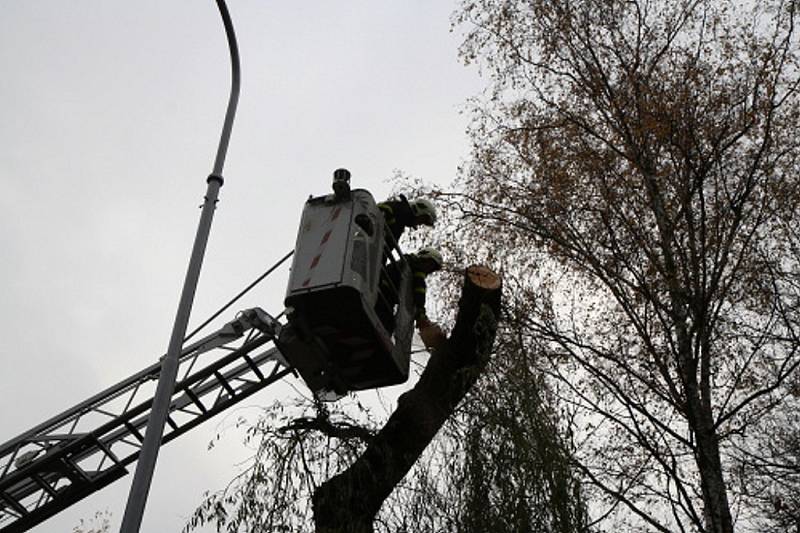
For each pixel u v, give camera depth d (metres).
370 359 6.55
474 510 5.43
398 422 6.06
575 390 7.70
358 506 5.67
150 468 5.53
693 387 7.64
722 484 7.16
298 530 5.44
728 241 8.09
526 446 5.68
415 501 5.53
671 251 8.48
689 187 8.77
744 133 8.65
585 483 6.61
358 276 6.18
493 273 6.52
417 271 7.35
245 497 5.47
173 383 6.00
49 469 14.11
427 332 7.21
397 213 7.29
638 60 9.77
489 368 6.21
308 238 6.43
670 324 8.40
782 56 9.05
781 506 7.71
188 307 6.43
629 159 9.12
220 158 7.55
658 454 7.49
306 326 6.21
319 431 5.88
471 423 5.86
